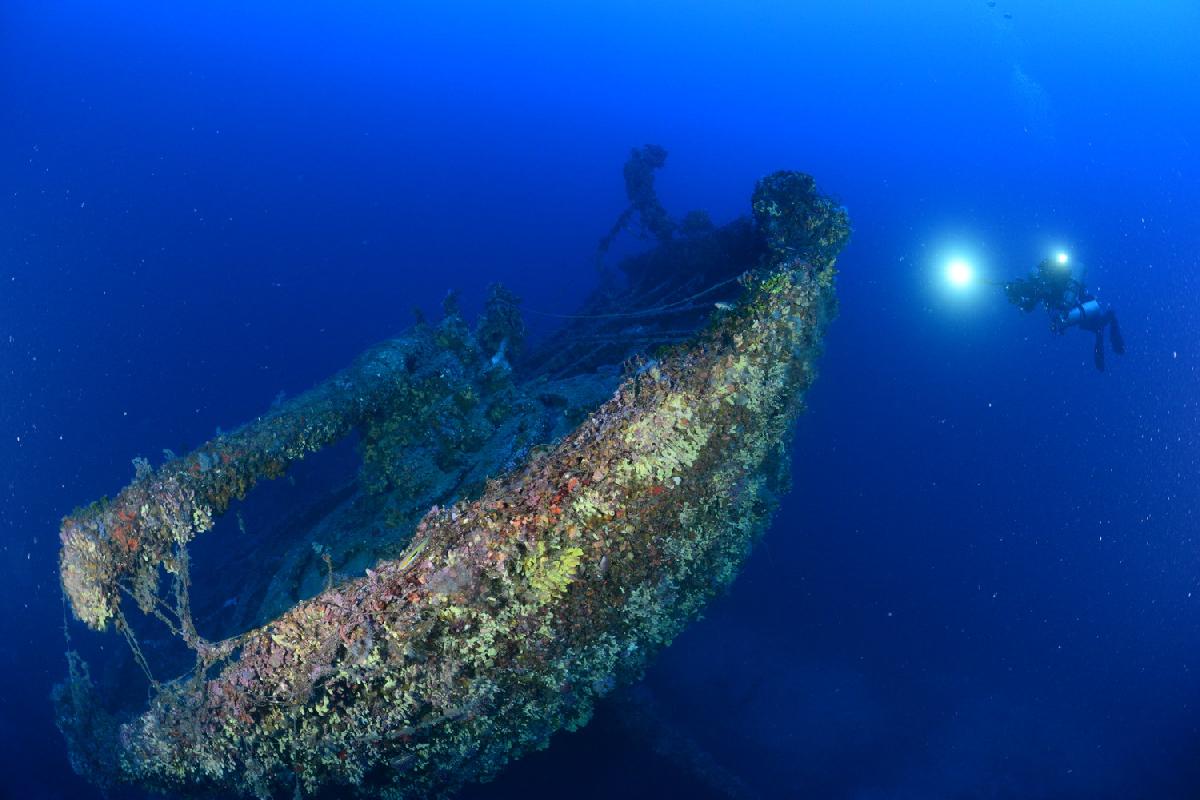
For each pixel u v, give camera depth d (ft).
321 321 94.79
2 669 35.65
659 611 14.99
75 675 19.19
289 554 22.54
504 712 14.21
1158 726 53.93
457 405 22.02
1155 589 71.61
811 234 22.95
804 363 18.30
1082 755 49.96
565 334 37.32
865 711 50.49
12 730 32.60
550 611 13.12
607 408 13.56
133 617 33.30
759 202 23.58
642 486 13.24
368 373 21.04
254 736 14.52
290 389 73.67
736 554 17.54
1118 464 94.27
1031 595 68.90
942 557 73.31
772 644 55.21
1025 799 45.80
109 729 19.10
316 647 13.14
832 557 69.67
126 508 15.90
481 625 12.89
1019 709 54.19
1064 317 44.68
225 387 72.08
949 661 58.75
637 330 31.65
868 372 105.70
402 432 21.36
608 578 13.56
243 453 17.70
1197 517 84.69
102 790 18.83
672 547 14.44
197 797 17.26
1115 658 61.52
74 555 15.60
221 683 14.42
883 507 79.36
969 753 49.21
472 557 12.44
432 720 13.87
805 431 88.74
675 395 13.44
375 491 21.49
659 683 45.98
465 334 24.25
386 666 12.98
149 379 70.28
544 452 13.53
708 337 14.69
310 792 15.29
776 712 48.37
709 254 34.78
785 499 76.43
